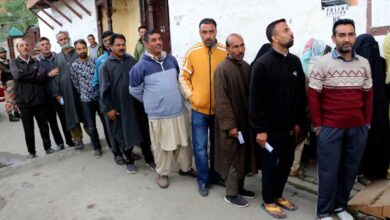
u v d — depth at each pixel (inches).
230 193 145.1
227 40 135.7
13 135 295.6
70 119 217.8
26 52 205.0
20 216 149.3
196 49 148.7
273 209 137.1
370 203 129.3
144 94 161.3
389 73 140.6
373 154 145.6
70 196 164.7
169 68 160.7
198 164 156.3
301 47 185.8
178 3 262.8
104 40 195.0
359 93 120.0
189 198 154.7
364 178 153.8
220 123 134.9
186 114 168.1
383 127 142.1
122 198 159.0
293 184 160.1
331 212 130.0
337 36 114.4
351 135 122.1
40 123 218.8
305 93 133.6
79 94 217.2
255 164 139.4
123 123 178.7
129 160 188.2
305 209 141.0
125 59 181.0
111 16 384.5
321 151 124.9
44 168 203.0
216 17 234.8
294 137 135.1
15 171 200.1
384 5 150.4
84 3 430.3
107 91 178.1
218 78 134.6
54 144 254.1
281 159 135.9
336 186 126.8
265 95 126.3
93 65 207.3
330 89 119.5
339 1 165.6
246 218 136.0
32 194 169.6
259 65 123.0
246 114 138.0
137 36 389.7
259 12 206.1
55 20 497.4
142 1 363.9
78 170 196.1
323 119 123.3
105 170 193.3
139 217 141.7
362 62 118.5
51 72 210.7
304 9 181.0
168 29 333.4
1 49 343.6
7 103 349.1
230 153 138.7
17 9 1046.4
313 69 121.0
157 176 180.9
